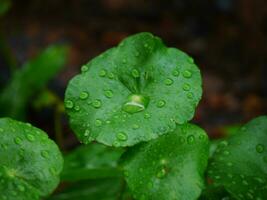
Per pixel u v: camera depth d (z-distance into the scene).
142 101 0.23
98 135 0.22
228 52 0.75
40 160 0.22
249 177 0.23
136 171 0.22
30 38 0.73
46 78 0.54
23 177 0.22
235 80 0.71
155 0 0.81
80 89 0.23
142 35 0.24
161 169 0.22
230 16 0.78
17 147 0.22
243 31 0.77
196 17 0.79
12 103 0.53
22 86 0.54
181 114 0.23
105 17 0.79
